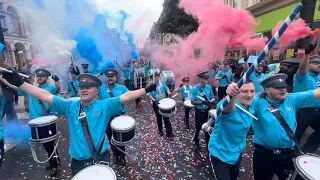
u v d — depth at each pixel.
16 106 9.05
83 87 2.30
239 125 2.32
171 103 5.21
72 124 2.38
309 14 5.89
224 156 2.40
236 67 10.51
